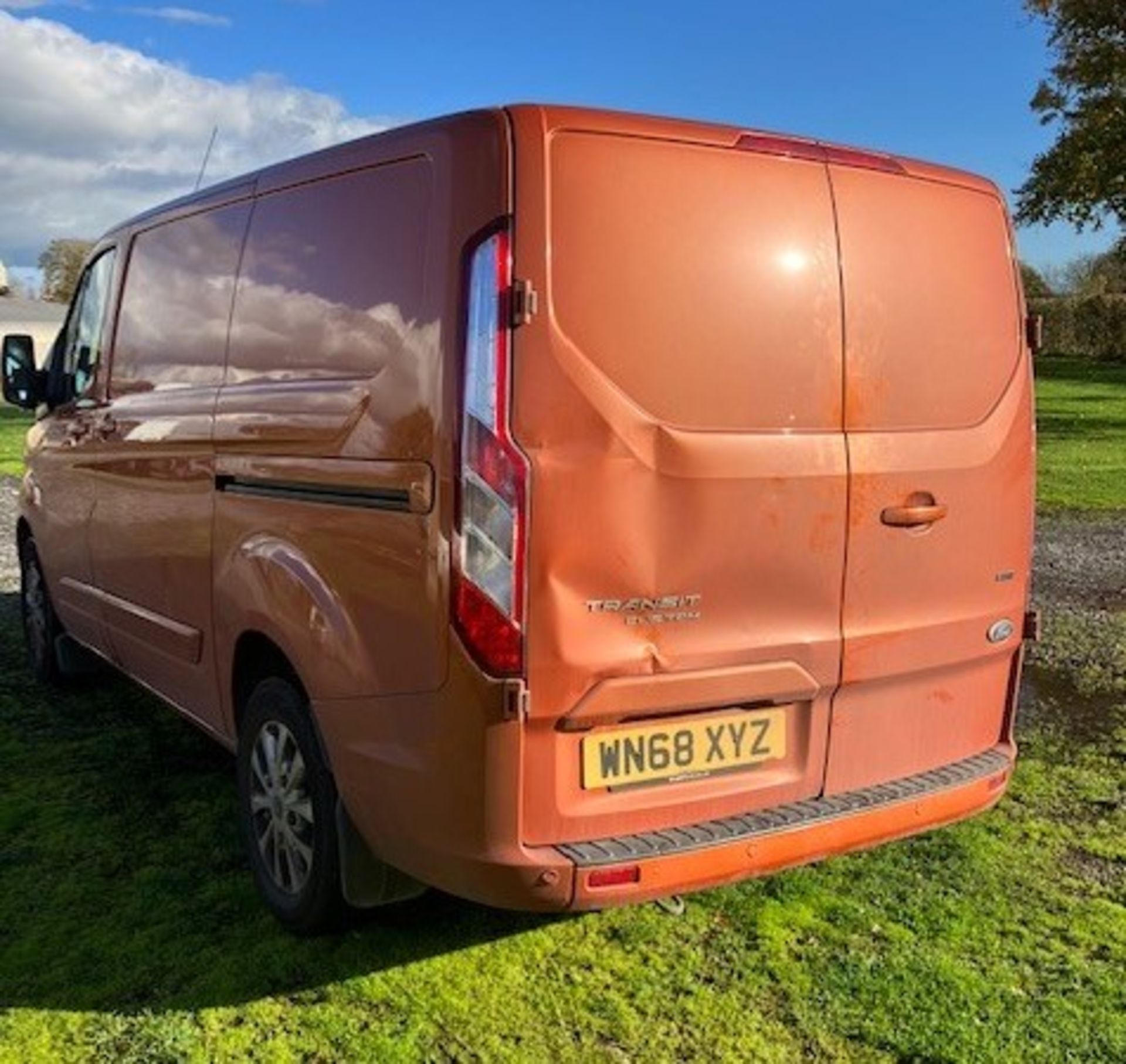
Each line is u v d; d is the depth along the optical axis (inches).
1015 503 148.9
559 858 114.7
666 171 119.3
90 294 216.5
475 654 112.8
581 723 116.2
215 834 175.5
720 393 121.9
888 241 135.2
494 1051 123.1
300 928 144.0
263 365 147.4
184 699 176.2
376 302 126.0
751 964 139.6
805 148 129.3
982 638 146.9
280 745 147.3
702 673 122.0
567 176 114.2
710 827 123.9
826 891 157.5
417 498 117.0
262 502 144.7
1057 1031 126.5
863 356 132.3
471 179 114.5
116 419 191.2
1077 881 161.0
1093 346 1749.5
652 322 117.7
